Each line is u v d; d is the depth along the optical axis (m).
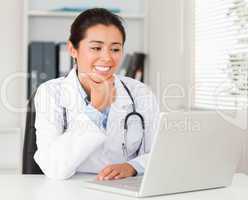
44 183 1.72
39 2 3.79
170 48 3.49
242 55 2.72
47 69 3.53
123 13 3.76
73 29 2.01
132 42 3.91
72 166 1.80
